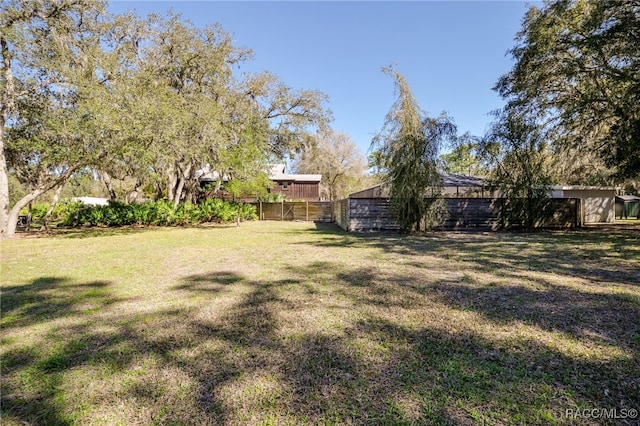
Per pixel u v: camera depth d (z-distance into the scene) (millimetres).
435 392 2070
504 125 12586
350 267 5926
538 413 1857
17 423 1815
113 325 3215
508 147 12641
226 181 20062
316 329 3086
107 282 4926
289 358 2527
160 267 6027
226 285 4723
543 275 5176
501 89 12883
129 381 2223
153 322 3287
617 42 9562
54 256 7281
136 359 2529
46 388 2146
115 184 26156
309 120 22188
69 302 3949
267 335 2959
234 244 9312
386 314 3471
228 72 17594
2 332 3053
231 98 17078
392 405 1943
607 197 18000
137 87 10828
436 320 3289
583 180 18594
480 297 4039
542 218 13953
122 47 13000
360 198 13539
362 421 1809
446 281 4844
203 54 16078
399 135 11273
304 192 26766
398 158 11438
